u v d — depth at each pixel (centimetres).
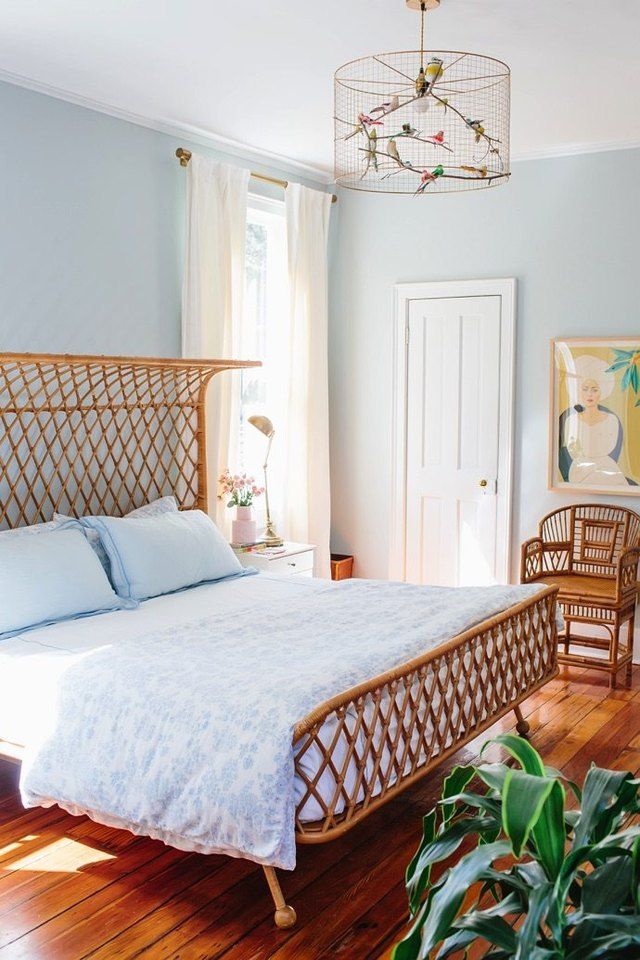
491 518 558
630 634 501
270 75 397
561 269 529
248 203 536
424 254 570
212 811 254
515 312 541
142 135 458
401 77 386
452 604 376
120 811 275
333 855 305
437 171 329
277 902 259
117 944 251
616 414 514
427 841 146
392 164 333
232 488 496
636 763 379
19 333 404
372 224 585
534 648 399
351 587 415
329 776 264
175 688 276
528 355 542
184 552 423
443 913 115
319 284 572
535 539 510
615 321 516
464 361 560
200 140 493
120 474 448
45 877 288
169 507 456
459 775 147
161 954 247
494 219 546
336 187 596
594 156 514
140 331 463
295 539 564
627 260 510
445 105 321
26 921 263
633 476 512
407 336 577
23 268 403
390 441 588
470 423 561
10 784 360
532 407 543
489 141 328
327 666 285
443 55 362
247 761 251
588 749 396
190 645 314
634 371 507
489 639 357
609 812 125
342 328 600
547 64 378
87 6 324
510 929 117
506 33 345
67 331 425
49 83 404
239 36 351
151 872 292
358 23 337
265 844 249
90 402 437
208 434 493
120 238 449
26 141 401
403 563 589
